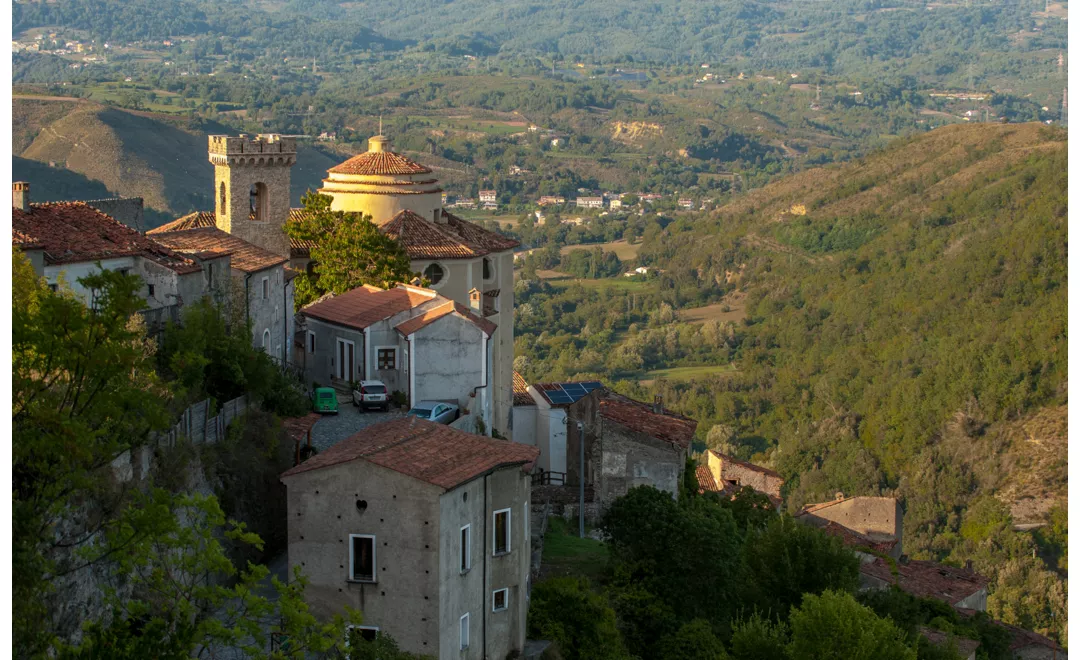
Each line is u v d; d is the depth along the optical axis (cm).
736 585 6191
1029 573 14500
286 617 3844
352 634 4278
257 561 4944
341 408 6562
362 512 4378
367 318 6962
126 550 3691
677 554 5934
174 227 8212
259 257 7088
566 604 5281
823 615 5319
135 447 4309
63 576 3819
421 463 4459
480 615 4653
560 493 6762
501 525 4788
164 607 3738
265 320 7019
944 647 6412
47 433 3588
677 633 5616
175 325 5631
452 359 6862
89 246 5872
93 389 3897
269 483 5141
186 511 4344
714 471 11281
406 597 4369
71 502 3884
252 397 5509
